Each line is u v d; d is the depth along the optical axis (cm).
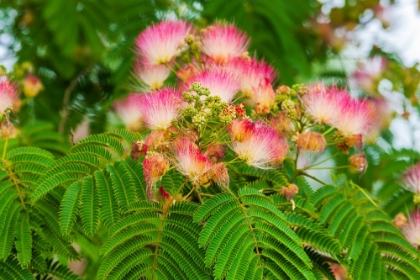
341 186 68
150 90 68
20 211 61
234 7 88
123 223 58
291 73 88
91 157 61
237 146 61
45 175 60
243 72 67
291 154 67
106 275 57
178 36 69
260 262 58
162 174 58
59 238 61
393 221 69
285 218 60
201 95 60
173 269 58
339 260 63
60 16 91
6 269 59
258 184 65
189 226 59
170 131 60
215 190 63
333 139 67
